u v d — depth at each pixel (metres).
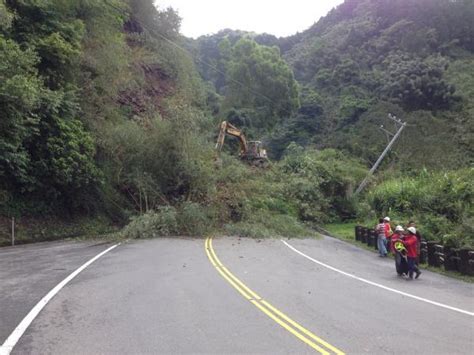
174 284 11.18
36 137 22.67
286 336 7.14
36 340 6.63
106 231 26.28
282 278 13.08
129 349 6.31
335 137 77.56
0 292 9.86
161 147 28.70
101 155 28.08
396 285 13.13
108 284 10.91
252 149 42.94
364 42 99.50
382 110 77.94
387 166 64.12
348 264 17.72
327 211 42.06
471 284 13.93
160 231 24.48
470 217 20.62
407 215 25.97
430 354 6.54
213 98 78.25
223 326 7.59
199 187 29.08
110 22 32.59
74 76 27.17
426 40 88.56
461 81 78.31
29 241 21.80
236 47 74.56
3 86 18.98
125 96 36.66
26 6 24.36
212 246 20.61
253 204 31.45
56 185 24.19
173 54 48.50
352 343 6.94
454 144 66.50
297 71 106.75
